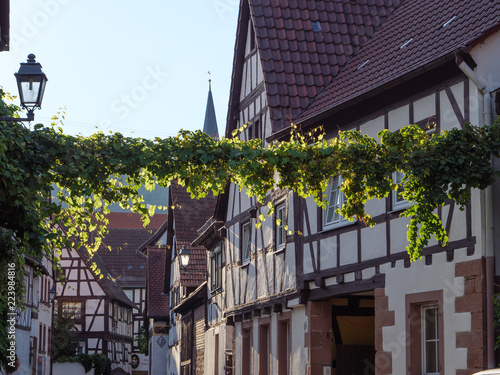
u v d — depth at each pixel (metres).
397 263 13.95
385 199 14.39
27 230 10.97
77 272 52.09
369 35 19.47
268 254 19.55
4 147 10.03
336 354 17.80
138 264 64.12
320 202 11.89
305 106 18.20
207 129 53.28
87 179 10.95
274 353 19.23
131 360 61.88
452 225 12.61
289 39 19.11
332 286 16.14
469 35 12.78
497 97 12.05
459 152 11.37
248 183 11.46
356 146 11.41
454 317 12.42
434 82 13.23
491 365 11.69
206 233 26.00
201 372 29.09
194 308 31.22
